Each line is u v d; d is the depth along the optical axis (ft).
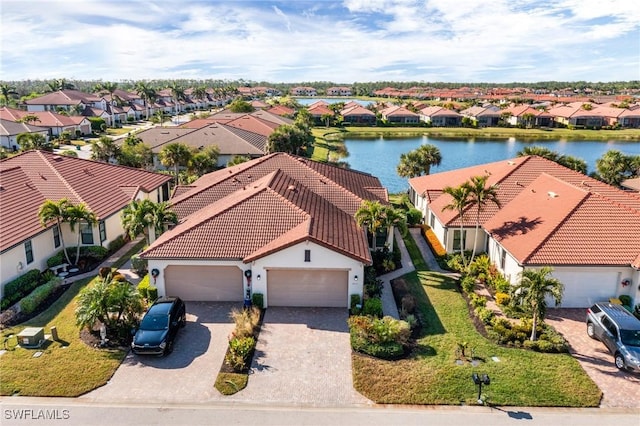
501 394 62.18
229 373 67.21
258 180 126.52
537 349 73.36
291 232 90.99
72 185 124.57
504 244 96.94
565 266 86.02
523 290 79.30
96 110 420.36
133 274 103.81
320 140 368.07
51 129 326.85
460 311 86.94
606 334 73.26
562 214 96.32
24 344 73.97
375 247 110.42
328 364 69.56
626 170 185.57
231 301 90.84
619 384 65.10
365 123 484.33
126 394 62.80
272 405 60.70
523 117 467.11
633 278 86.17
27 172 127.34
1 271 90.53
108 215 118.01
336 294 88.22
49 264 104.53
